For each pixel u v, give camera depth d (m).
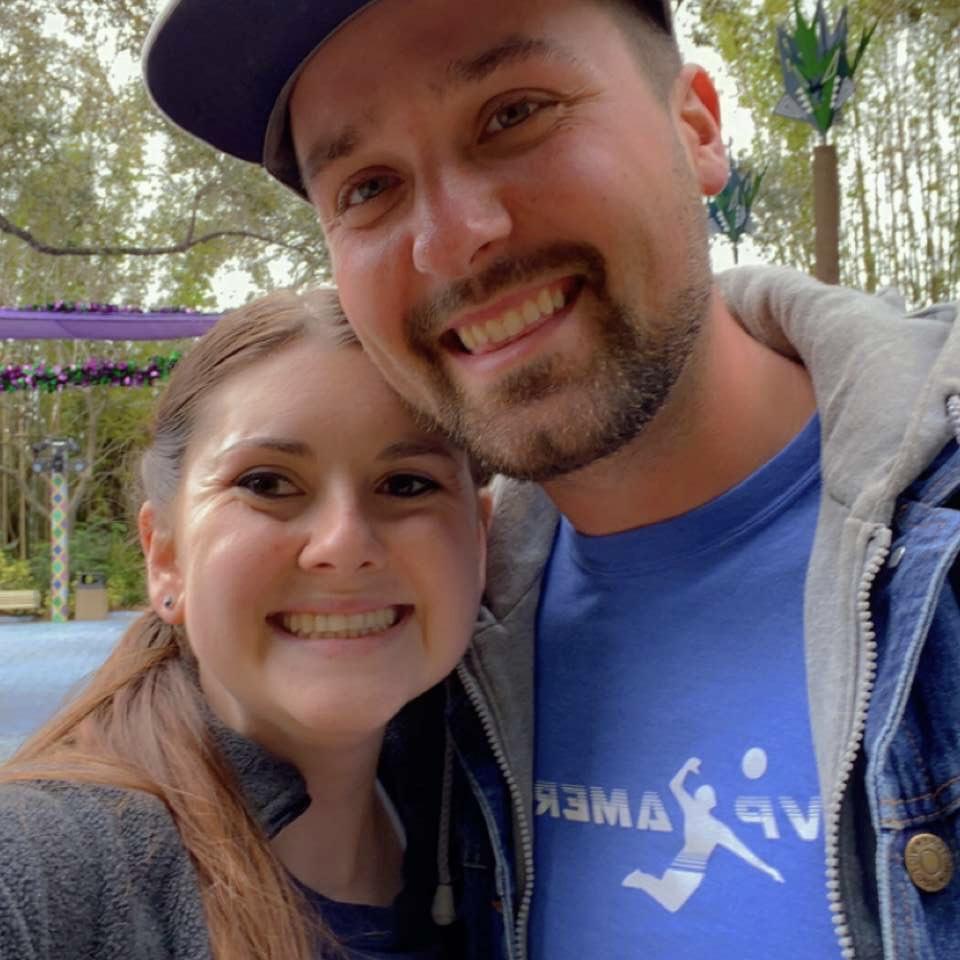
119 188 4.31
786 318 0.50
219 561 0.43
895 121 4.33
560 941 0.45
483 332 0.43
